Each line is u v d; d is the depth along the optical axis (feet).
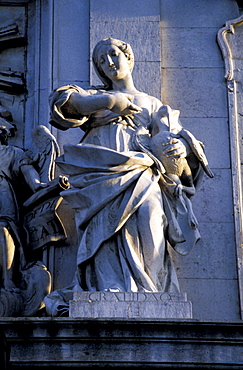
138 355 36.73
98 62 42.50
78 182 40.01
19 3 47.91
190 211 40.52
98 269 39.37
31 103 46.24
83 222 39.88
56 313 39.04
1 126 44.73
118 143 40.78
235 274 42.42
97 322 36.58
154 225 39.47
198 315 41.75
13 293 40.70
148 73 45.44
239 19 46.44
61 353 36.73
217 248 42.80
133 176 39.78
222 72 45.73
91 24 46.21
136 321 36.55
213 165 44.11
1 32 47.06
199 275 42.34
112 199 39.58
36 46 46.80
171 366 36.78
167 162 40.27
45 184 42.16
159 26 46.34
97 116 41.37
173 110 42.42
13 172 43.06
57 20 46.44
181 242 40.34
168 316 37.96
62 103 40.22
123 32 46.14
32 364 36.70
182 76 45.65
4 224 41.29
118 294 38.14
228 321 36.78
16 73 46.57
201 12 46.78
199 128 44.75
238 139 44.60
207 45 46.21
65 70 45.70
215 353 36.86
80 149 40.14
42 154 43.06
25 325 36.78
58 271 42.09
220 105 45.16
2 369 37.65
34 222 42.27
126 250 39.29
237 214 43.29
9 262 41.06
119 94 40.14
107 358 36.70
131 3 46.65
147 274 39.22
